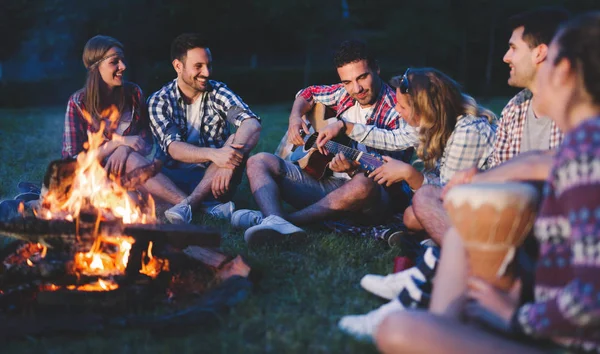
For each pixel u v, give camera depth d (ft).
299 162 15.90
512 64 11.57
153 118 16.81
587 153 6.67
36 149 28.09
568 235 7.12
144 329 9.96
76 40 68.18
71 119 16.33
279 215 14.65
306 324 10.09
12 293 10.68
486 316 7.82
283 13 78.18
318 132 16.10
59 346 9.53
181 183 17.03
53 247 11.11
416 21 76.59
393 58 85.61
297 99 17.01
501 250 8.20
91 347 9.45
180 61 16.55
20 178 20.86
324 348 9.31
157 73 76.43
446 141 12.82
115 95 16.63
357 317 9.95
